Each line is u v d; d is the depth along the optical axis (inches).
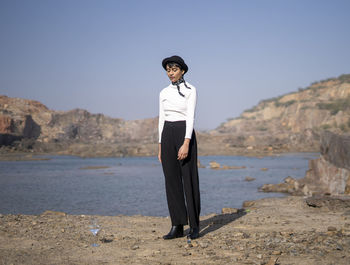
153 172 1275.8
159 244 129.3
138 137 5078.7
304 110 5132.9
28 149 3225.9
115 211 481.7
